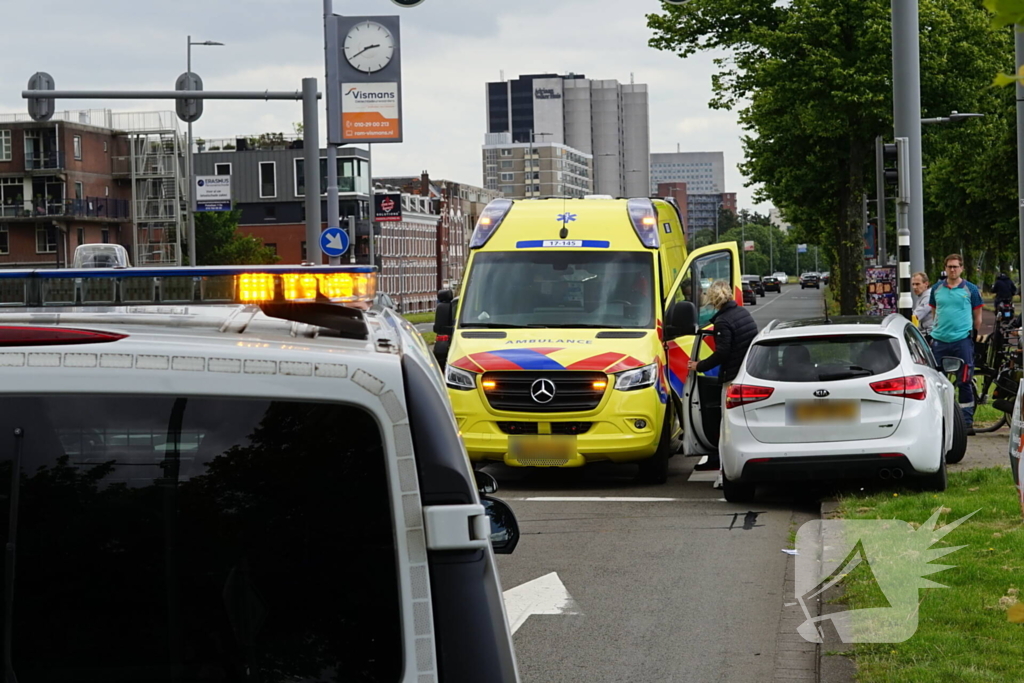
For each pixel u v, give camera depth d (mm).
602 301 16328
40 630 2600
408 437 2689
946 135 47812
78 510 2609
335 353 2707
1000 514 11281
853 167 48812
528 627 8672
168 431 2635
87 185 109938
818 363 12883
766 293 149625
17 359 2598
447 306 16797
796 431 12750
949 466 15133
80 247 50656
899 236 21734
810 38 46500
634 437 15031
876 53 45625
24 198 107562
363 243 112875
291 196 126688
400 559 2672
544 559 10930
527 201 17781
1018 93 23859
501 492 14938
